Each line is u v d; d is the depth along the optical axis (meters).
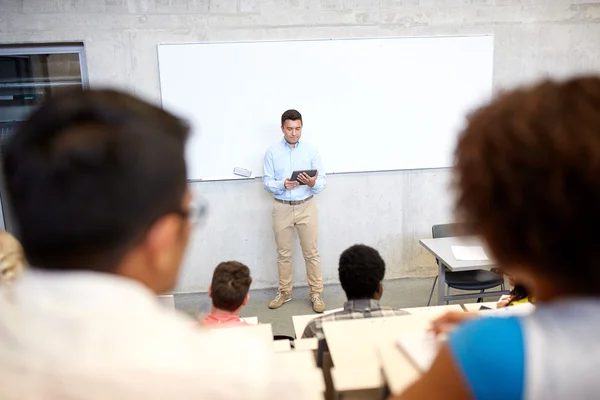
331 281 4.64
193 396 0.44
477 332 0.48
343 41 4.21
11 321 0.45
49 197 0.44
